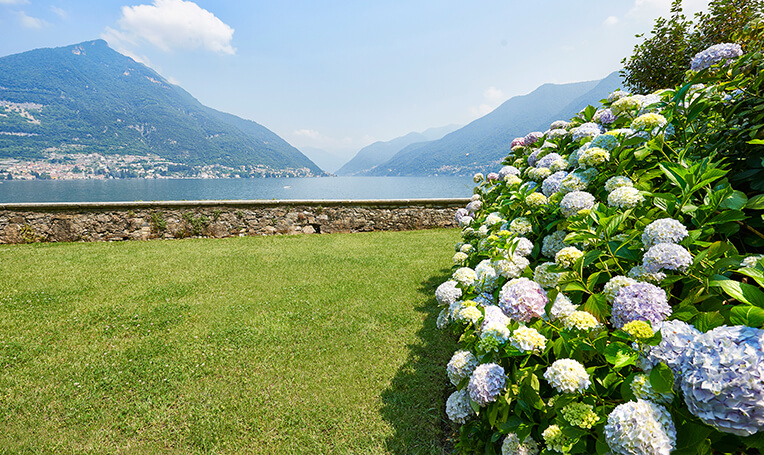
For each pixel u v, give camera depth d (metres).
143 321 4.39
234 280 6.05
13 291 5.47
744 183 1.90
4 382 3.13
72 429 2.59
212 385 3.10
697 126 2.16
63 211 9.51
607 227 1.59
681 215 1.67
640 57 5.91
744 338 0.96
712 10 4.77
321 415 2.70
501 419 1.66
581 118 3.50
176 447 2.43
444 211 12.02
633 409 1.08
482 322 1.88
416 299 5.00
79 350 3.70
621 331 1.28
